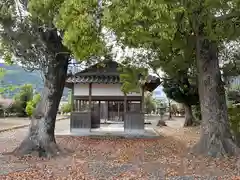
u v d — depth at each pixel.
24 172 7.92
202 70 11.09
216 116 10.81
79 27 5.98
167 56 12.27
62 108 40.44
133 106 20.06
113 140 15.03
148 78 17.02
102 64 14.23
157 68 14.42
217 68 11.07
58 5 6.80
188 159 9.98
